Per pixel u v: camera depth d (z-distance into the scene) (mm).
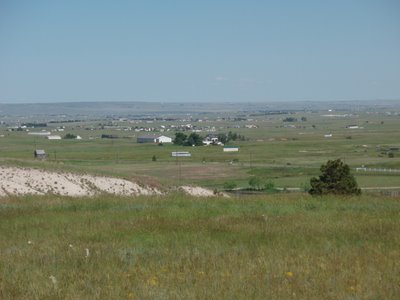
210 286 11266
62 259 14227
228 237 17062
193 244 16094
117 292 10891
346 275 12000
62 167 46344
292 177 89562
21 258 14391
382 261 13312
